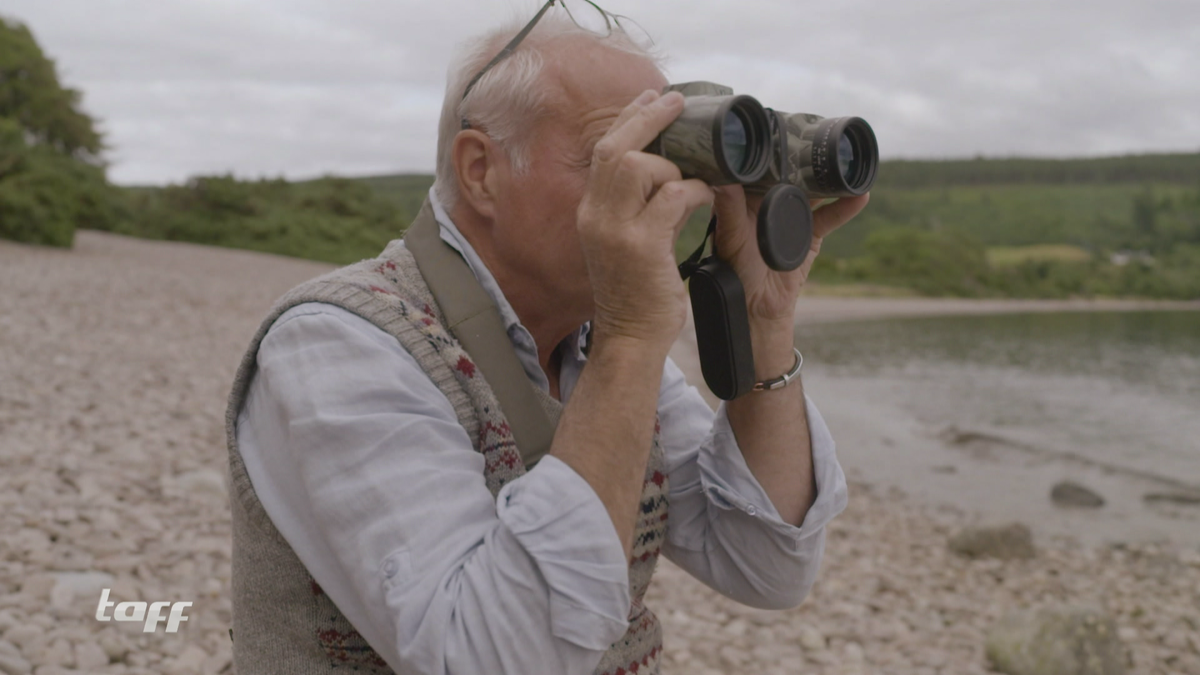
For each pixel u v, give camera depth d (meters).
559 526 0.99
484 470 1.12
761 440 1.33
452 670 0.96
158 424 6.38
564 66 1.17
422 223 1.27
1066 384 19.19
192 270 21.97
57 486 4.65
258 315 14.53
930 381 19.03
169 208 37.34
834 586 5.42
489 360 1.18
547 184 1.17
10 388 6.59
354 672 1.14
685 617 4.52
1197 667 4.57
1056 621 4.24
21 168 21.12
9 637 3.06
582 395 1.05
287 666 1.16
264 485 1.11
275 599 1.16
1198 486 9.47
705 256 1.29
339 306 1.11
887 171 134.12
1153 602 5.69
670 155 1.05
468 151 1.21
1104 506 8.59
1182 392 17.98
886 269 71.19
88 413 6.32
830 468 1.34
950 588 5.73
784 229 1.12
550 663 0.98
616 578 0.99
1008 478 9.70
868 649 4.45
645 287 1.03
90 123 34.69
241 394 1.18
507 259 1.22
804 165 1.22
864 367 21.64
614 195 1.02
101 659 3.07
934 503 8.49
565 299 1.25
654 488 1.32
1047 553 6.80
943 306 59.69
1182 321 51.97
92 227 33.59
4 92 32.66
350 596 1.06
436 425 1.06
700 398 1.49
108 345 9.27
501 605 0.97
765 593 1.37
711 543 1.39
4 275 13.60
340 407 1.04
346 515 1.01
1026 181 136.25
